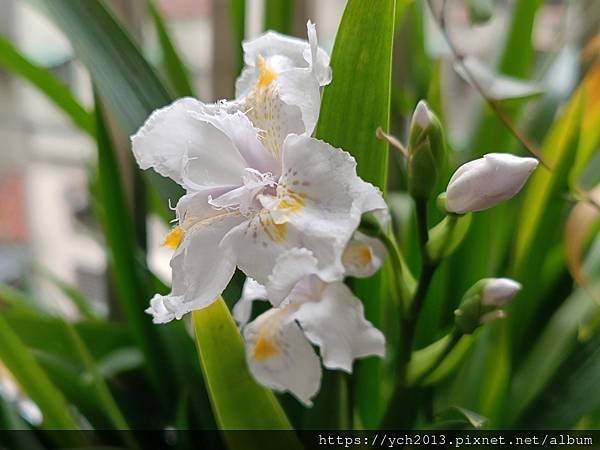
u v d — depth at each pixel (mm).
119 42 214
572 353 221
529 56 265
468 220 172
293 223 148
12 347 217
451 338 181
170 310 158
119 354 270
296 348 176
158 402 273
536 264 234
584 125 240
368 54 175
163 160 161
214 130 159
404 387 193
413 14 281
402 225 264
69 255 447
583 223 233
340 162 148
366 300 211
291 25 249
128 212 244
